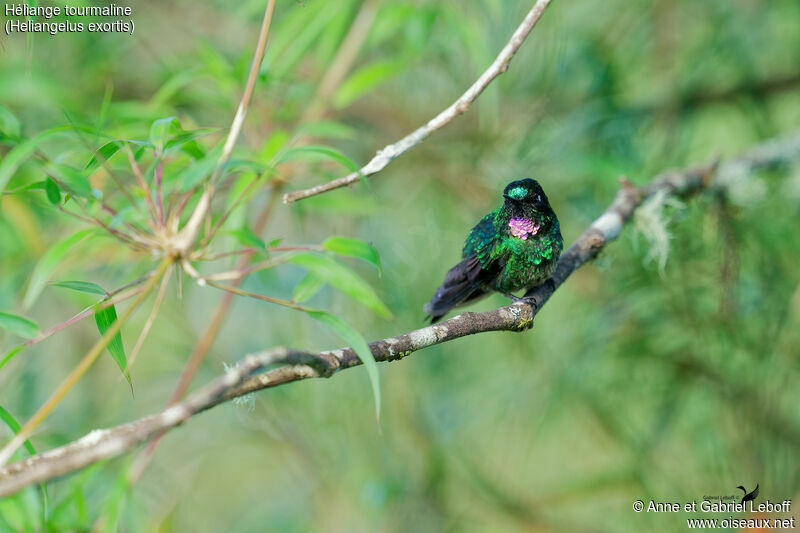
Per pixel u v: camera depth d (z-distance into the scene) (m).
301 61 9.88
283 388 10.12
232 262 7.84
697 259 9.79
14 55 8.10
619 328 10.10
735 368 9.70
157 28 10.14
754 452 9.38
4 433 6.93
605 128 10.23
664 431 10.03
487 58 8.46
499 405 10.60
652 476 10.02
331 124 7.14
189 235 4.76
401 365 10.51
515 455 11.01
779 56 11.04
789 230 9.81
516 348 10.46
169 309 10.02
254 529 10.94
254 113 8.20
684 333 10.02
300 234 10.88
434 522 10.40
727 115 11.34
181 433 10.53
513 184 7.24
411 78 10.75
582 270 10.28
